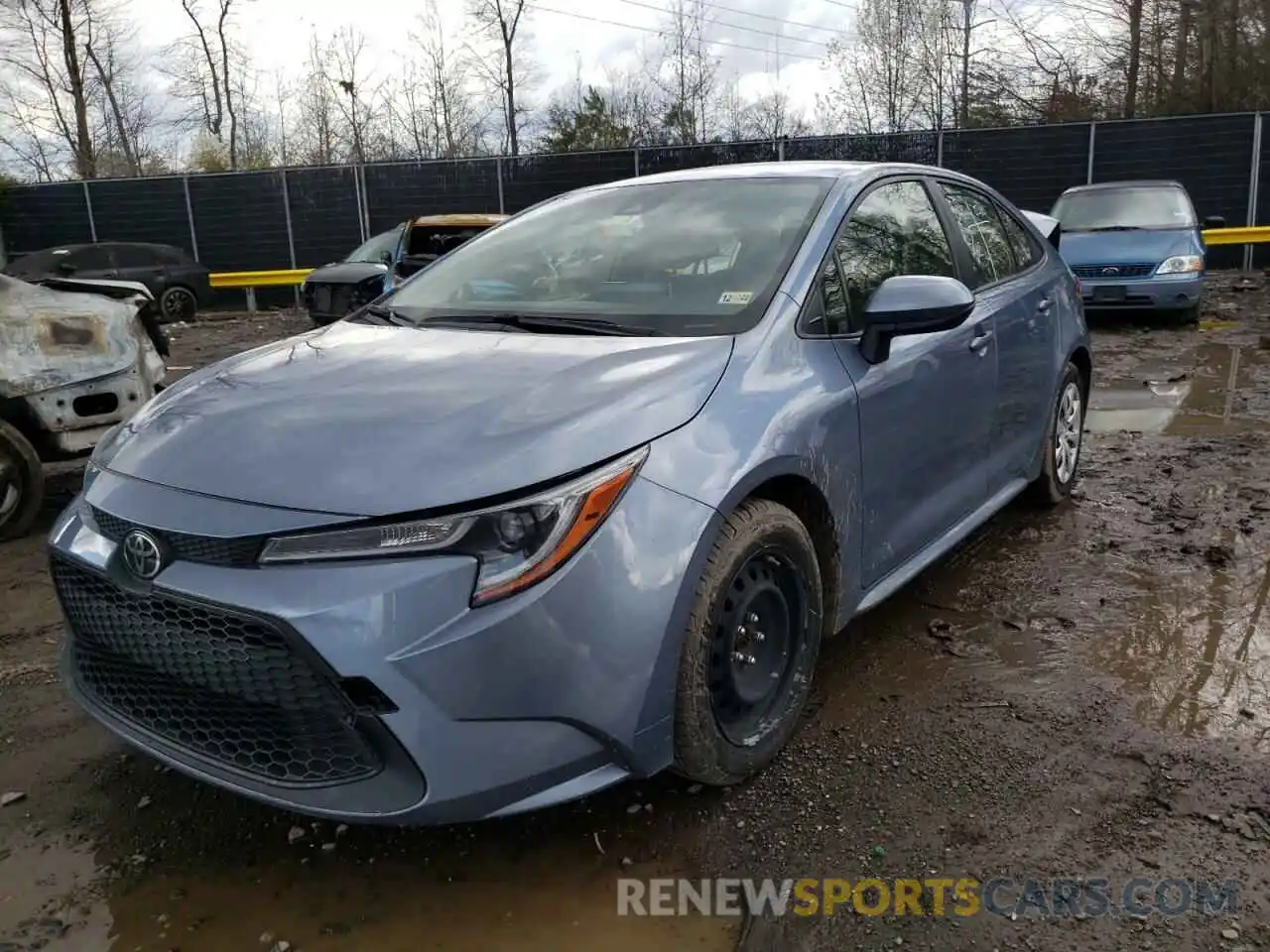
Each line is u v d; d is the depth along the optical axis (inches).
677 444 96.1
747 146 780.6
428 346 116.6
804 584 111.0
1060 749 114.1
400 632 82.7
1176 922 87.4
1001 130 746.8
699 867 97.6
